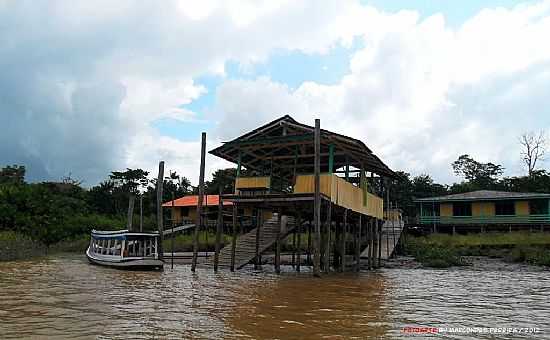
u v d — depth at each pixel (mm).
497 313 13352
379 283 21141
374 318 12203
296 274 24188
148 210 65875
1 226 40219
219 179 68875
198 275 22844
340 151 25984
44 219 43062
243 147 26000
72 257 34312
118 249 26797
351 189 26609
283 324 11258
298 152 26734
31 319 11484
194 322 11352
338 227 31938
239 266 25391
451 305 14789
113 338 9711
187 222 53781
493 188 70250
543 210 44875
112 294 16000
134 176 69000
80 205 55656
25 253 33844
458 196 48219
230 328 10734
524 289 19453
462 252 38031
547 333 10711
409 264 33281
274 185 30500
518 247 35656
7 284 18375
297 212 25000
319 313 12797
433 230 47438
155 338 9742
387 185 43062
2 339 9516
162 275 22797
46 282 19156
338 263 31609
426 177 71938
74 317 11797
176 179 74375
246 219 47312
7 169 70625
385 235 41469
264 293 16578
